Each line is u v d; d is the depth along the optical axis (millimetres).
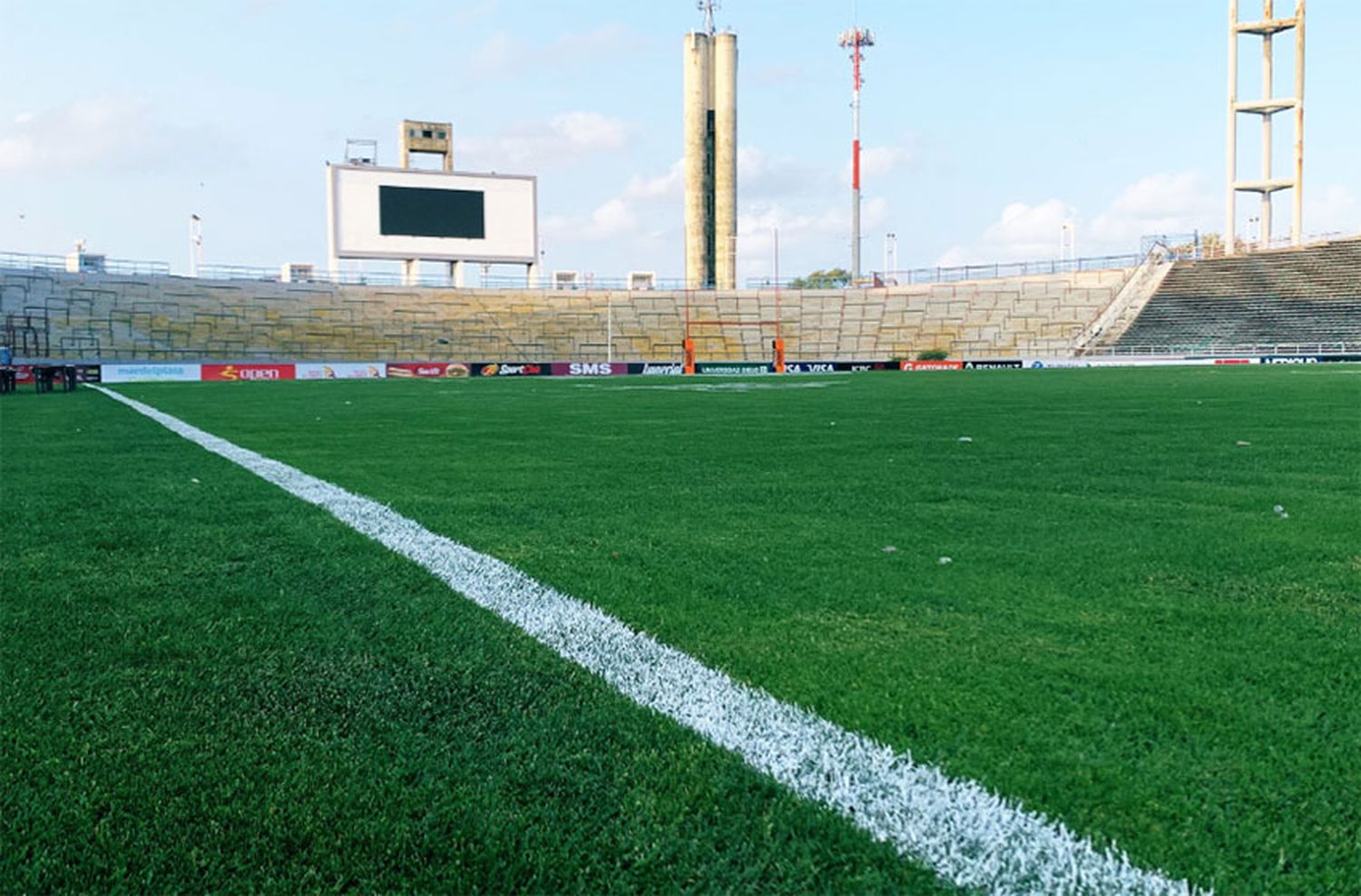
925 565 3695
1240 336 46594
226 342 47500
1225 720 2129
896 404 15938
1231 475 6336
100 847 1681
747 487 5988
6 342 42219
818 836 1684
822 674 2469
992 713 2193
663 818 1750
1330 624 2848
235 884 1566
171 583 3496
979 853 1622
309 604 3197
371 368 43312
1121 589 3297
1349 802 1765
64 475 6805
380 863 1620
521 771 1937
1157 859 1592
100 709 2279
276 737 2111
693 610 3088
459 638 2803
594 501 5469
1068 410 13711
